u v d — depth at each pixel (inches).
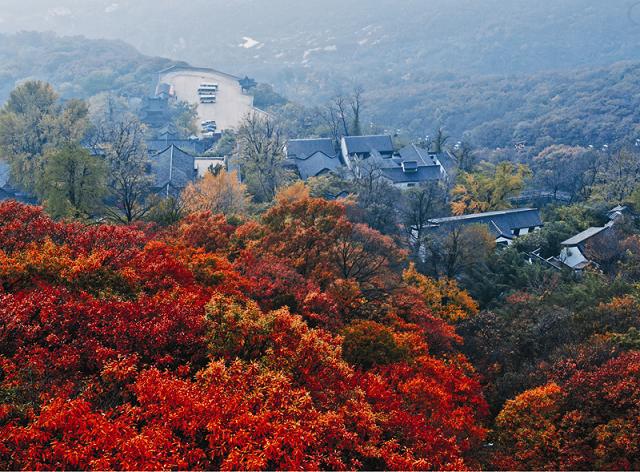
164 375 693.3
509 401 909.8
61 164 1656.0
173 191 2551.7
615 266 1995.6
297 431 624.4
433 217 2522.1
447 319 1473.9
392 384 893.2
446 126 7268.7
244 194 2459.4
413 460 687.1
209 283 1013.2
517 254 2034.9
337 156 3818.9
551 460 812.6
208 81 6953.7
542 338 1234.6
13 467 558.6
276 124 4722.0
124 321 756.0
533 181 4232.3
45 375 669.3
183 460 574.9
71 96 6481.3
